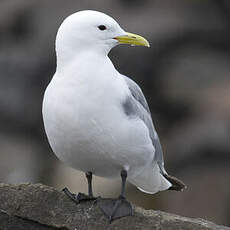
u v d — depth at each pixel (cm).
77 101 833
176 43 2027
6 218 909
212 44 2088
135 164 880
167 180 962
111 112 838
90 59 848
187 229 872
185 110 1919
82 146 850
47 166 1898
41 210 905
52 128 854
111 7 2059
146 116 895
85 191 1706
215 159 1764
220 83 1942
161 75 1980
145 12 2064
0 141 1970
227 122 1819
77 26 850
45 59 2056
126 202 892
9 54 2098
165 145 1828
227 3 2195
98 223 886
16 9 2144
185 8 2117
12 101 2028
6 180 1848
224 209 1636
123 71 1975
